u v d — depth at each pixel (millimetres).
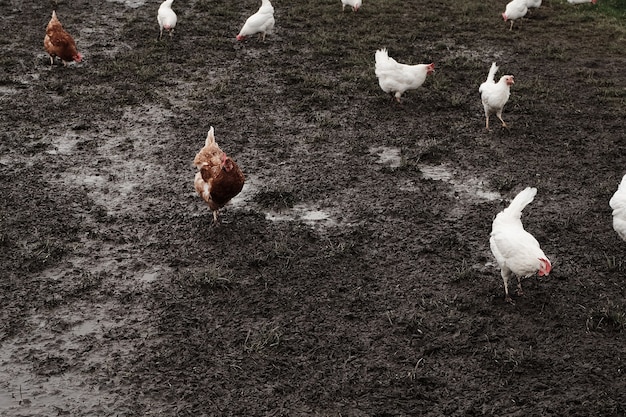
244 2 21016
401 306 7441
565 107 13383
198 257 8328
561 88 14391
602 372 6441
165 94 13703
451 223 9180
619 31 18547
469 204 9695
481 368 6512
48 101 13148
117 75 14602
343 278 7941
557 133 12180
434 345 6805
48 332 6980
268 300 7520
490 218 9297
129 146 11391
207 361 6574
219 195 8555
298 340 6891
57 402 6059
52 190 9891
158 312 7316
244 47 16781
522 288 7762
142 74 14539
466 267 8125
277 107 13227
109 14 19344
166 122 12406
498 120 12734
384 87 13023
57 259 8227
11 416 5879
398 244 8664
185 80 14500
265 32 16984
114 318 7219
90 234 8727
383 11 20188
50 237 8680
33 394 6148
